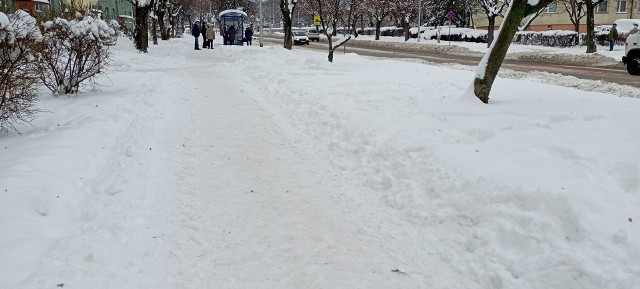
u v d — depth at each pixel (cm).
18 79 745
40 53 959
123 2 4991
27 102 859
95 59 1102
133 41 2714
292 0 2889
